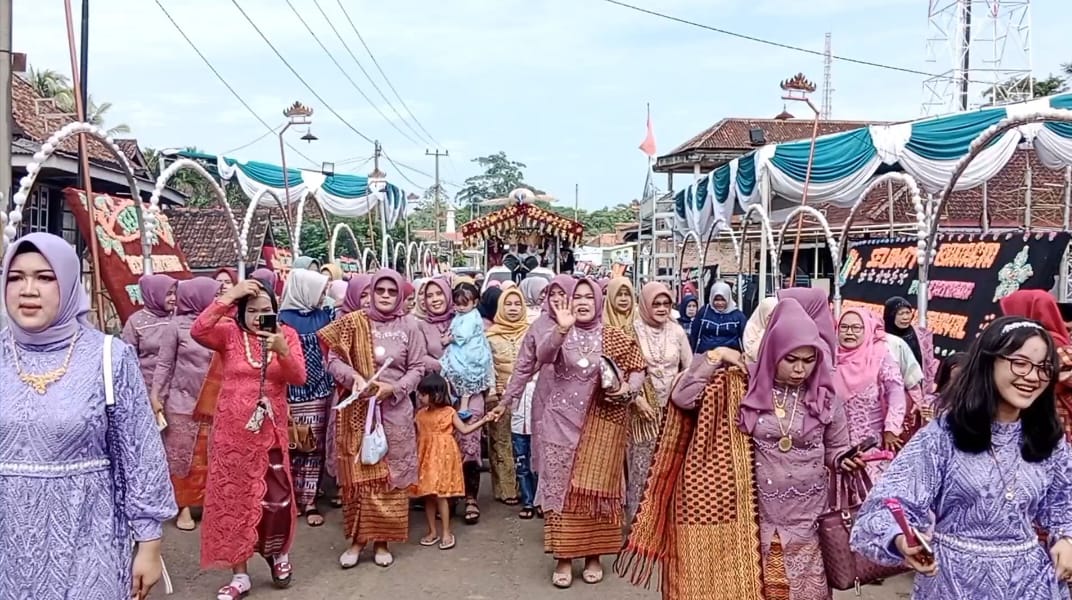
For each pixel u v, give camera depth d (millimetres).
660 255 24922
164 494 2973
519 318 7254
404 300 5758
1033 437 2861
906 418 5832
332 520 6652
